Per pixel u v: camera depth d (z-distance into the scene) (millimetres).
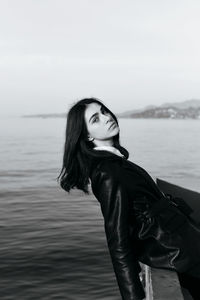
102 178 1786
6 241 13227
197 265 1787
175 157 61438
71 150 1999
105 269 10336
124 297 1706
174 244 1807
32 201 23594
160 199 1896
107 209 1759
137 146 82938
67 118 2047
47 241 13227
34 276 9812
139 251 1864
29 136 133000
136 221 1848
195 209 3193
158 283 2025
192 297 2170
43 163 52594
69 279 9625
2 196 25891
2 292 8859
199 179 38094
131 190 1806
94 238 13688
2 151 72125
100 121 2008
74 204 22484
